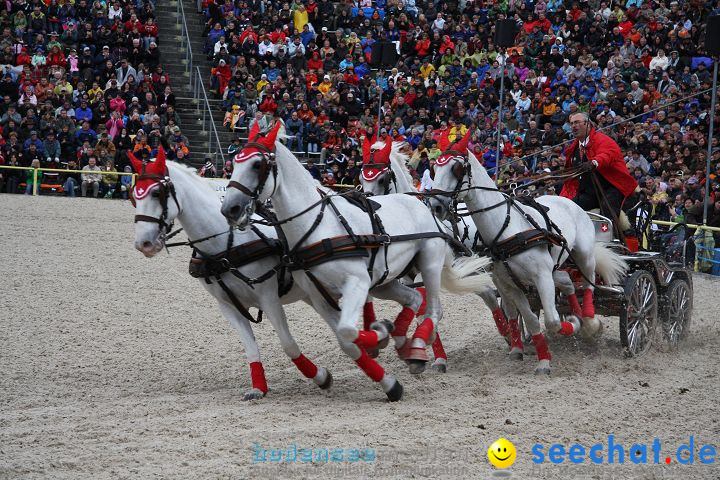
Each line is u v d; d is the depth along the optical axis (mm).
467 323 13398
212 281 9039
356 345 8648
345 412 8312
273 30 29641
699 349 11930
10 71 26359
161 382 9766
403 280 10742
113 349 11188
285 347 8977
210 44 29844
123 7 29141
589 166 11328
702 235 19875
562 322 10398
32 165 24875
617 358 11125
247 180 7984
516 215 10133
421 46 29672
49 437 7434
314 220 8391
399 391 8828
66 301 13805
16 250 17672
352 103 27609
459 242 10016
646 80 27469
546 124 25375
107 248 18484
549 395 9078
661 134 24391
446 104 27375
